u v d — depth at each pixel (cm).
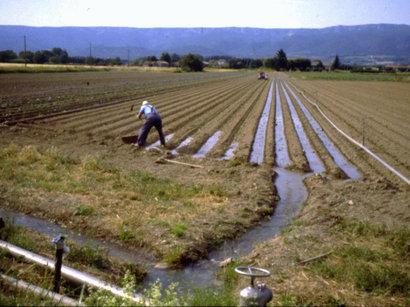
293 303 716
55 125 2320
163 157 1734
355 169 1766
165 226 1062
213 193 1335
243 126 2684
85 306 640
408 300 770
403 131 2559
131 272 867
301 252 942
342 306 745
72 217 1118
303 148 2148
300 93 5297
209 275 885
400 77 9750
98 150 1838
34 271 805
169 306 611
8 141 1914
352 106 3869
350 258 905
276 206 1321
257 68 18088
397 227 1085
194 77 8819
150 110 1933
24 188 1291
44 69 8356
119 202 1212
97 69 9819
